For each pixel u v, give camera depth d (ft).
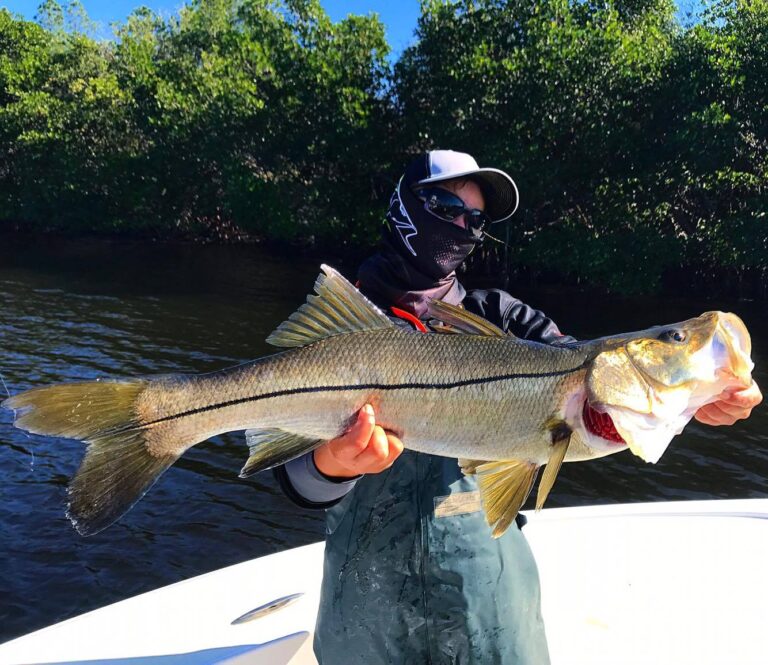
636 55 27.32
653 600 4.10
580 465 11.48
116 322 23.52
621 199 28.81
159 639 3.75
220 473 10.96
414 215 3.24
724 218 27.78
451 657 2.83
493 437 2.82
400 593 2.83
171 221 50.14
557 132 28.73
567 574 4.33
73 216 52.37
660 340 2.89
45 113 51.08
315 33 38.27
